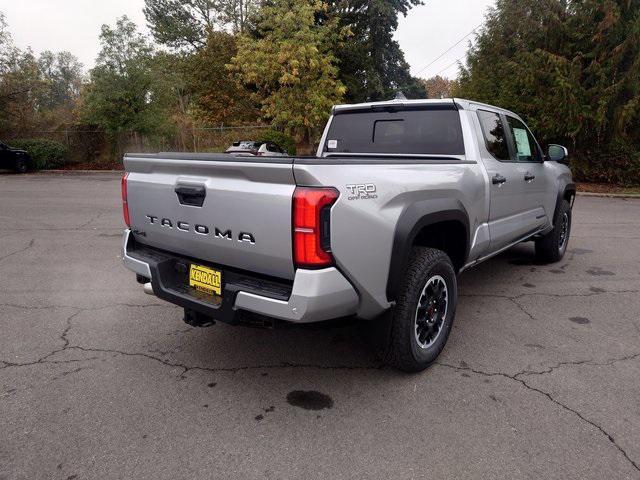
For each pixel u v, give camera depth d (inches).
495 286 199.2
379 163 106.9
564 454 91.8
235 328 152.9
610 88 567.2
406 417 104.3
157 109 852.0
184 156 110.5
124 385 117.3
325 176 91.5
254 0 1259.8
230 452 92.5
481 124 158.9
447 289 128.3
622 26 564.1
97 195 494.9
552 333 150.3
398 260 106.7
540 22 624.7
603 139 622.5
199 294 112.3
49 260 235.5
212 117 1302.9
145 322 156.9
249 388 116.6
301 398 112.2
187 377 121.6
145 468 87.8
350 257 96.2
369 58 1192.2
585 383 118.9
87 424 101.0
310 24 893.2
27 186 578.2
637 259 247.3
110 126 831.7
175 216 113.3
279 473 86.8
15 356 131.9
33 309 167.6
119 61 817.5
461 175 134.0
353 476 86.1
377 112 168.6
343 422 102.5
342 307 98.0
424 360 122.0
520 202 180.2
